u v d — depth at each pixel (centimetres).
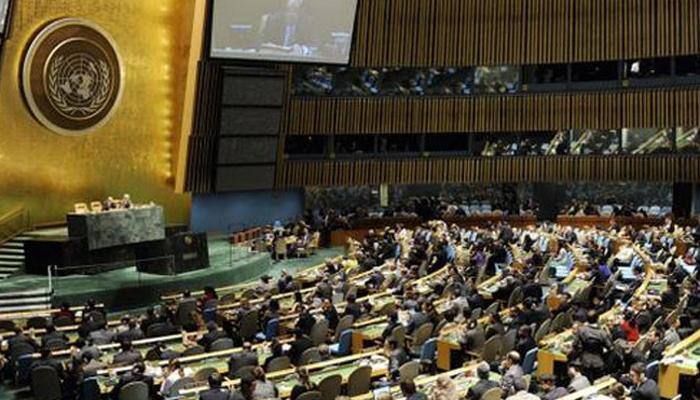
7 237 2441
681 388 1193
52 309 1966
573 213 3175
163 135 2933
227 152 2994
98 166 2736
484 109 3288
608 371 1259
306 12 2920
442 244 2464
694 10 2970
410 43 3294
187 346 1495
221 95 2933
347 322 1588
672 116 3041
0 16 2266
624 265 2247
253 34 2850
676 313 1494
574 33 3161
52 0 2561
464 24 3278
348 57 3070
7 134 2480
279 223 3169
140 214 2381
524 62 3228
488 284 2011
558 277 2155
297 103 3266
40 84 2541
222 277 2369
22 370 1421
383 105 3325
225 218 3181
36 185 2562
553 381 1132
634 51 3070
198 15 2811
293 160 3300
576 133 3231
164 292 2202
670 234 2558
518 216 3228
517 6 3225
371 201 3472
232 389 1110
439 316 1596
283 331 1647
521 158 3288
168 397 1169
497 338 1354
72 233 2283
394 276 2044
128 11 2775
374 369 1278
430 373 1404
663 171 3081
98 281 2197
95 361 1342
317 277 2198
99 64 2702
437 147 3381
